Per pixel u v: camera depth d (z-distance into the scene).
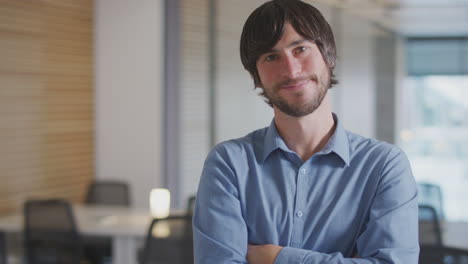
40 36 5.68
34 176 5.61
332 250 1.32
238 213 1.36
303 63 1.27
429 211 3.76
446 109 9.55
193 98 6.23
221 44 6.04
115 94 6.45
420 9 7.34
